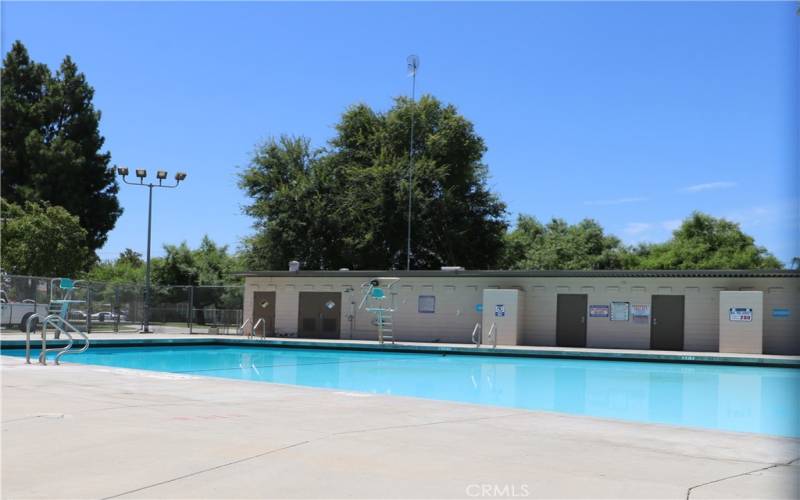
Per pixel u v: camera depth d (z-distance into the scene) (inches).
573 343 1021.8
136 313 1302.9
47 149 1759.4
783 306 919.7
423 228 1654.8
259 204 1750.7
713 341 949.2
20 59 1871.3
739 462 237.0
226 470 214.4
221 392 414.0
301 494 188.7
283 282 1220.5
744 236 2336.4
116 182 1916.8
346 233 1712.6
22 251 1380.4
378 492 191.6
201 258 2346.2
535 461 233.3
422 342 1090.1
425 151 1766.7
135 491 189.6
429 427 297.0
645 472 220.2
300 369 749.9
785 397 551.2
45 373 501.0
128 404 352.8
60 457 229.0
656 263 2319.1
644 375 713.0
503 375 706.2
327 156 1841.8
